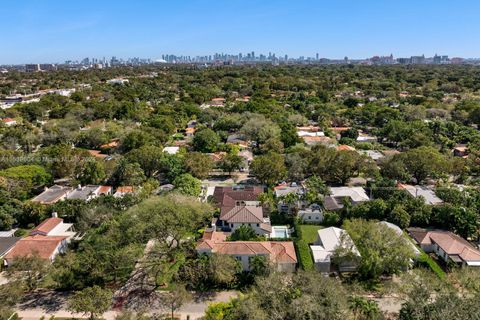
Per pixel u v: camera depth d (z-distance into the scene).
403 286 45.59
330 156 91.31
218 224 68.88
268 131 126.25
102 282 51.97
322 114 167.62
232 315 39.84
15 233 65.81
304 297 39.19
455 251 56.28
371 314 41.06
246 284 52.03
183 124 156.25
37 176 84.25
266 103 179.75
